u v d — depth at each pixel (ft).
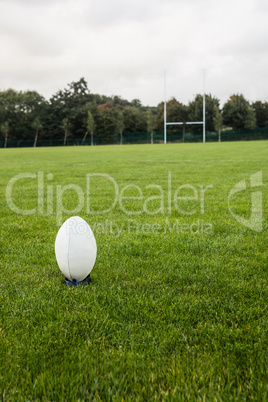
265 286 11.07
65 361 7.32
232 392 6.54
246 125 237.45
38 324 8.92
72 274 10.78
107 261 13.25
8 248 15.10
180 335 8.39
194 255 13.99
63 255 10.56
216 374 7.02
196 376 6.86
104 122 242.17
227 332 8.47
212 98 250.57
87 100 270.26
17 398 6.39
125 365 7.29
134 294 10.53
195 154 83.46
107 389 6.57
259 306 9.64
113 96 346.13
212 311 9.48
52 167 56.85
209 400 6.25
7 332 8.53
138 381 6.83
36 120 243.81
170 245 15.25
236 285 11.11
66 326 8.75
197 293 10.69
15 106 248.32
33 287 11.12
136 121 244.83
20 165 61.67
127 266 12.77
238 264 12.98
